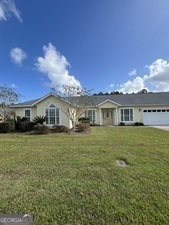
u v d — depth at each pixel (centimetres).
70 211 290
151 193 349
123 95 2638
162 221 263
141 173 455
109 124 2331
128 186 380
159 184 389
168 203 312
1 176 441
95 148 764
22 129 1568
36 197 334
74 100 1725
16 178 427
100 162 553
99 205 307
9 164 537
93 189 367
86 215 279
